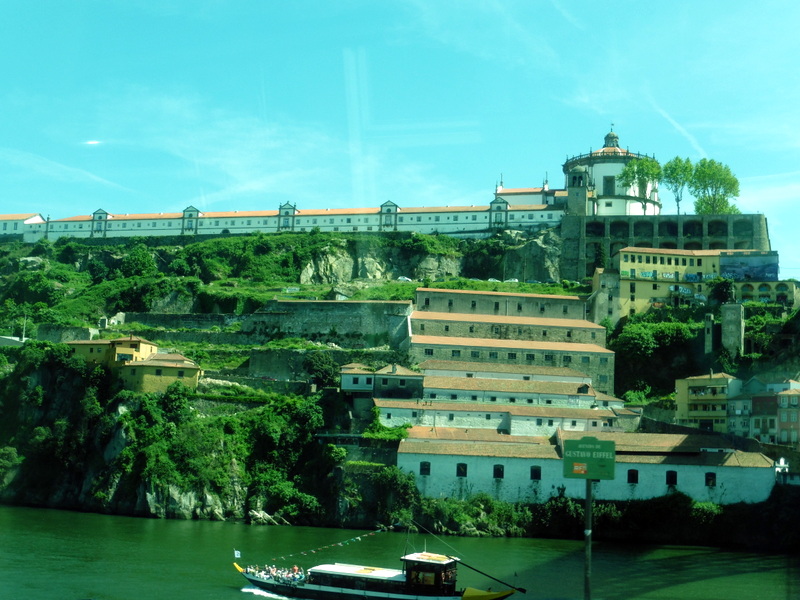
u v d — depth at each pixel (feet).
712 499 473.67
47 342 629.92
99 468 536.42
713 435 522.06
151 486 502.79
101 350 595.88
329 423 541.75
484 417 549.13
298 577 339.16
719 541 459.32
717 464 476.95
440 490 482.69
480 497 477.77
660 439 507.71
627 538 464.65
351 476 489.26
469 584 349.61
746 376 644.69
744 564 403.95
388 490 479.00
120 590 325.83
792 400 547.49
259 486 506.48
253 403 559.38
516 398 573.74
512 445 498.28
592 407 580.71
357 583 331.36
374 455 501.56
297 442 529.04
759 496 471.21
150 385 565.12
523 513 472.44
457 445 493.77
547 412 553.23
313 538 438.81
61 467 550.36
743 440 516.73
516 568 379.35
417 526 467.93
